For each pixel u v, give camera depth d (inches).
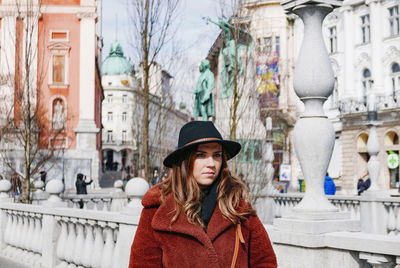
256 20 639.1
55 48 1453.0
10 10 1201.4
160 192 101.7
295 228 159.5
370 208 413.1
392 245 136.6
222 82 497.0
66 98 1456.7
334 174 1539.1
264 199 488.7
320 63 166.1
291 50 1722.4
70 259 273.7
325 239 154.9
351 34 1514.5
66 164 1403.8
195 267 94.8
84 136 1444.4
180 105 823.7
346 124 1491.1
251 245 103.4
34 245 315.9
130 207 221.5
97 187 1424.7
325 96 167.3
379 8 1432.1
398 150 1344.7
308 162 164.9
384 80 1419.8
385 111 1347.2
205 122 105.3
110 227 238.8
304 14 170.9
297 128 167.6
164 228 96.4
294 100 1678.2
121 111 3754.9
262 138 454.3
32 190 603.5
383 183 1373.0
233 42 484.7
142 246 99.8
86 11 1466.5
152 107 759.7
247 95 469.1
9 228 363.3
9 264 330.3
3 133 725.3
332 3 168.7
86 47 1467.8
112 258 238.2
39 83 658.2
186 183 100.3
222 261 96.1
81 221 260.8
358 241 145.3
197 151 101.6
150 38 506.3
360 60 1486.2
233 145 104.4
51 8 1456.7
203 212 100.2
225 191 101.3
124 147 3737.7
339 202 454.0
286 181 1079.0
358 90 1493.6
